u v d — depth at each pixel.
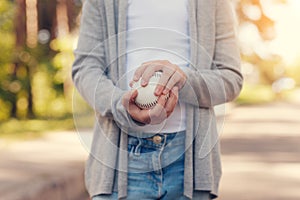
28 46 17.73
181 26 3.31
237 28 3.48
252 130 20.44
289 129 20.98
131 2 3.31
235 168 12.43
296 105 33.22
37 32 17.36
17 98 18.52
